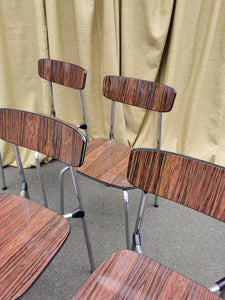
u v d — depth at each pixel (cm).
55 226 73
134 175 65
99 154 118
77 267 111
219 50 170
